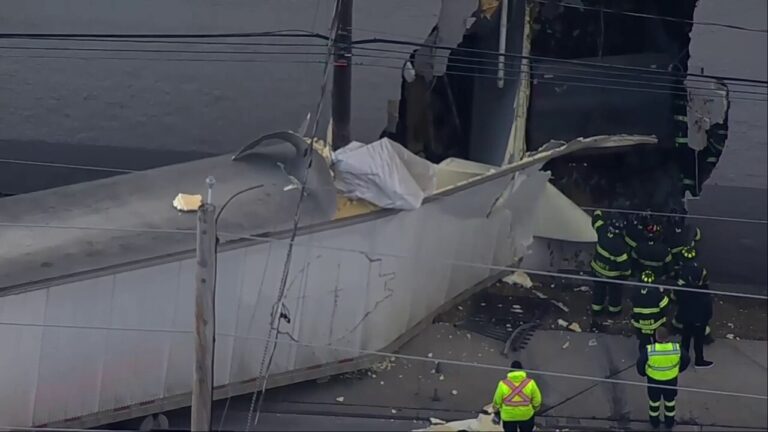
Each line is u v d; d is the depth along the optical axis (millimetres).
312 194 31750
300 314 30672
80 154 40812
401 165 32219
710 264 39031
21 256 28188
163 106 42906
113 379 28422
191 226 30484
